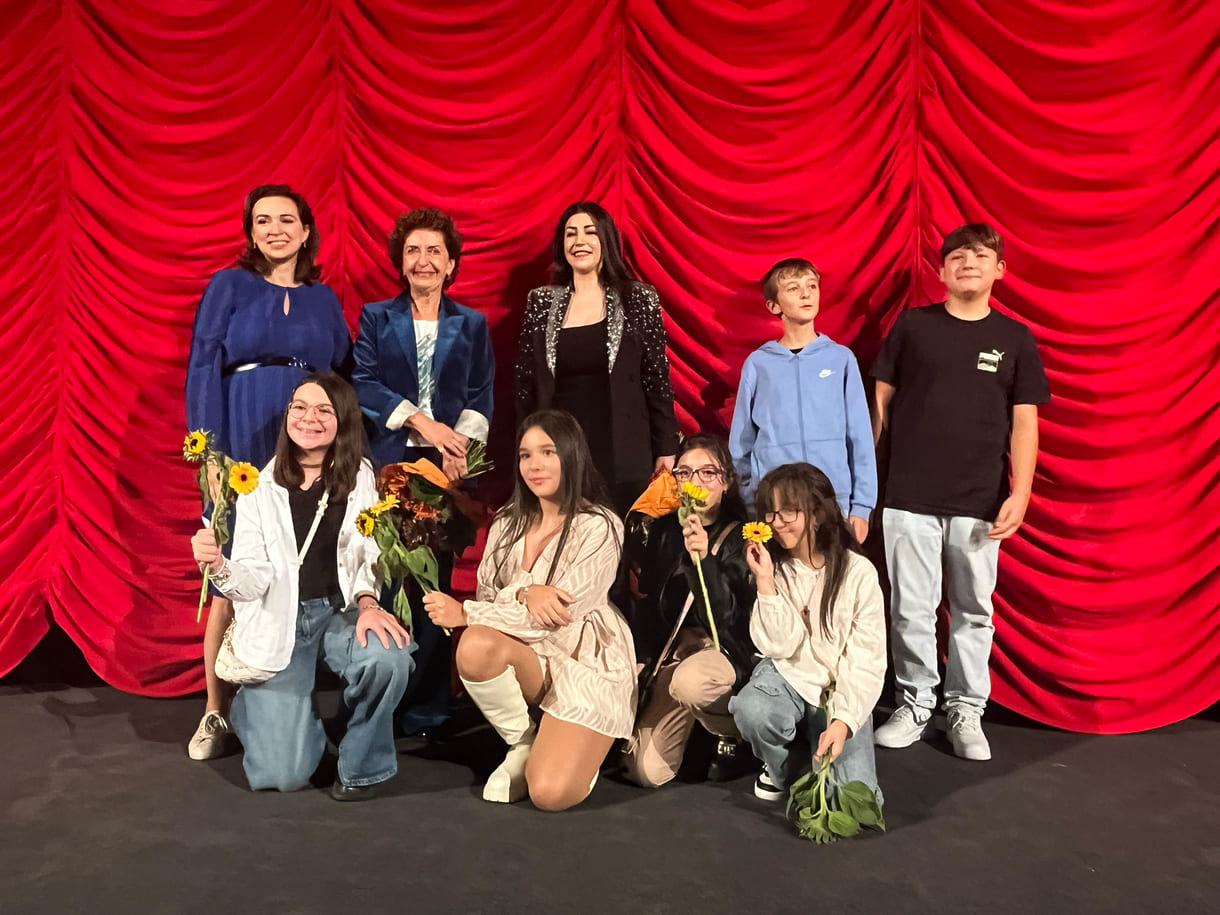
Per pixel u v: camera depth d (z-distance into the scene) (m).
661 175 3.20
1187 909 1.87
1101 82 3.09
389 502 2.31
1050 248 3.13
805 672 2.34
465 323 2.95
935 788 2.50
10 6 3.12
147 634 3.16
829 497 2.40
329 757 2.60
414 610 2.82
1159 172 3.09
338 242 3.24
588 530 2.41
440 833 2.17
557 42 3.19
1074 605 3.10
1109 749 2.84
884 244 3.20
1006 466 2.88
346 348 2.95
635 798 2.39
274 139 3.20
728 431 3.24
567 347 2.90
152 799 2.34
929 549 2.88
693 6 3.15
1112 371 3.10
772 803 2.36
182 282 3.18
